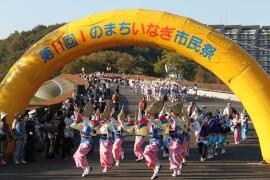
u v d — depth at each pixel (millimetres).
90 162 18328
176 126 15469
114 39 18656
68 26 18969
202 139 18844
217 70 17953
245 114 26859
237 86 17766
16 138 17703
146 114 17922
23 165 17375
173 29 18062
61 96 31375
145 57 125875
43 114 21484
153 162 14945
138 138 18125
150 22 18219
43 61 18984
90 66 108000
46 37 19047
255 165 17766
